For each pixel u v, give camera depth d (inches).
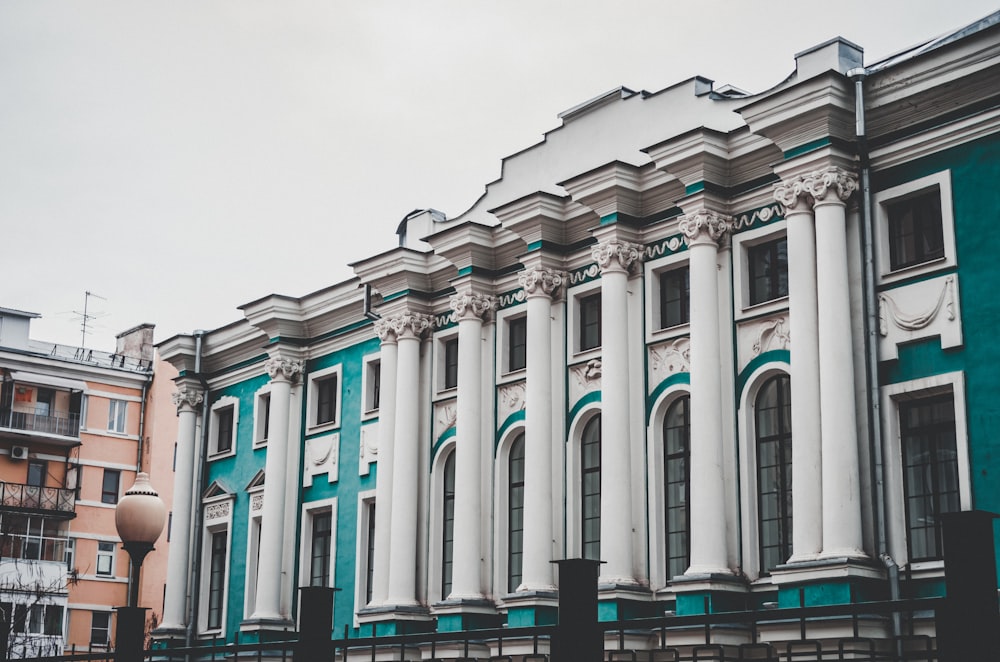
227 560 1365.7
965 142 796.6
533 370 1025.5
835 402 805.2
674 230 963.3
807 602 789.2
